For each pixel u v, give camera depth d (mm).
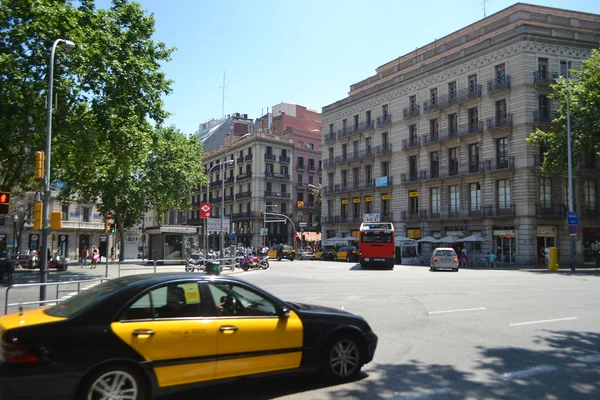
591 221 37812
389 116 50500
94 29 21938
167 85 25328
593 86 31797
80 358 4145
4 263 21078
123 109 22750
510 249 37469
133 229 72438
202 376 4695
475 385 5523
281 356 5191
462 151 41938
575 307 11750
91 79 21906
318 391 5301
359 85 59406
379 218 50562
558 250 36812
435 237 43438
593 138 32031
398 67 53125
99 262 46531
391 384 5562
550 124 36625
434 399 5035
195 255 33594
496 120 38969
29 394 3977
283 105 79812
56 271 28750
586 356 6848
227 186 75312
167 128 43719
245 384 5539
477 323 9508
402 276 24031
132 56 22906
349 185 55781
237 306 5117
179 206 47594
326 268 32656
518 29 37344
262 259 31234
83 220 55094
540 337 8156
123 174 38688
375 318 10133
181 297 4867
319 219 69125
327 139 59812
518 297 13922
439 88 44750
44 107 19922
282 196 71000
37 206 13438
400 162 48781
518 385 5520
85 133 20828
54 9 20047
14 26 19750
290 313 5402
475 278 22391
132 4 24172
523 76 36906
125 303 4551
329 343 5570
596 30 41844
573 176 37438
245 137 74188
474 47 41125
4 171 23906
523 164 36500
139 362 4371
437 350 7230
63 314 4555
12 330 4121
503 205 38281
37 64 20172
